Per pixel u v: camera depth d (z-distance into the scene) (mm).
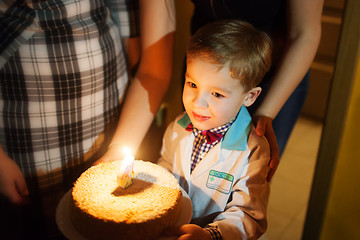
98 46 1056
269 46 902
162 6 1117
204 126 909
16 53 956
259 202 899
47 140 1066
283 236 1699
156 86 1166
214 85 833
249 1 1008
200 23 1176
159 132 1854
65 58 999
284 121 1244
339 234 1284
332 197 1248
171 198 798
